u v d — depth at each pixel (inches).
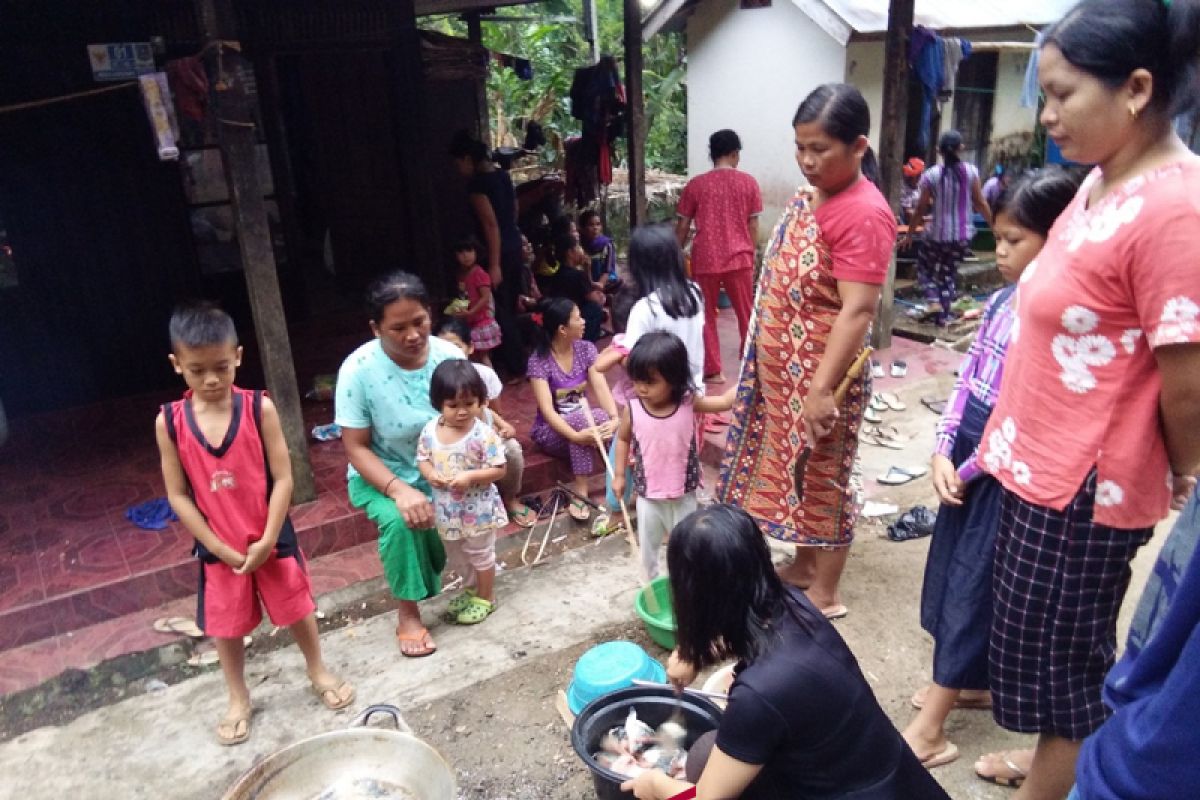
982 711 111.6
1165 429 72.0
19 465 188.4
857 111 102.4
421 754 96.1
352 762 97.8
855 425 118.3
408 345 121.1
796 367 116.4
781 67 333.1
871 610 132.9
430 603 144.6
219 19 140.1
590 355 169.5
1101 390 74.1
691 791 75.8
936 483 97.2
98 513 165.8
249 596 111.7
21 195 203.6
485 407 134.7
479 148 228.7
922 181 273.1
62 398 220.2
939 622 96.3
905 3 209.9
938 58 282.4
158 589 145.8
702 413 135.2
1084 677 82.2
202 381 103.5
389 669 127.0
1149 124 67.1
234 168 145.3
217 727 116.7
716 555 66.4
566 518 168.4
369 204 300.7
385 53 278.5
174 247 223.1
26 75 196.9
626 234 396.8
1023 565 81.6
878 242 105.7
